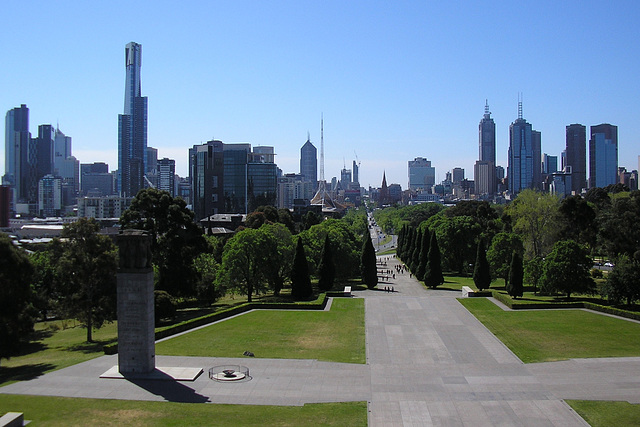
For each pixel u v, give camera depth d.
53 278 91.50
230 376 53.44
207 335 70.56
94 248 75.44
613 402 46.84
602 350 62.94
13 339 60.47
